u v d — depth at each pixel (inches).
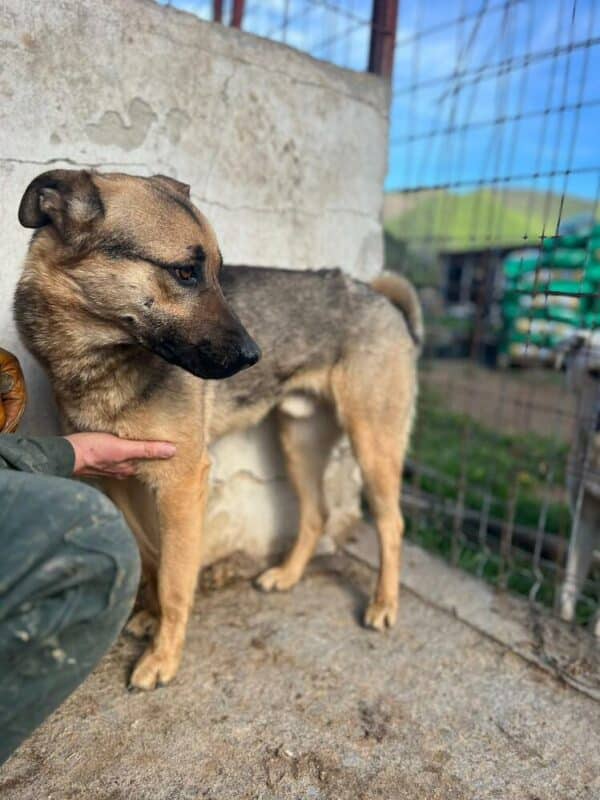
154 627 40.2
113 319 30.1
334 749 32.3
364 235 53.0
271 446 50.7
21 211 29.3
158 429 33.6
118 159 38.8
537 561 49.5
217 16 66.3
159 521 36.0
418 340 48.4
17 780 28.9
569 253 80.8
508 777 31.3
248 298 40.4
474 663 40.1
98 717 33.2
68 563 19.6
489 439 97.0
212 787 29.4
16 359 31.3
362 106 50.6
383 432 44.4
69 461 28.2
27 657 19.7
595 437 45.1
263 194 46.2
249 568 50.2
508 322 140.9
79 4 35.6
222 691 36.0
